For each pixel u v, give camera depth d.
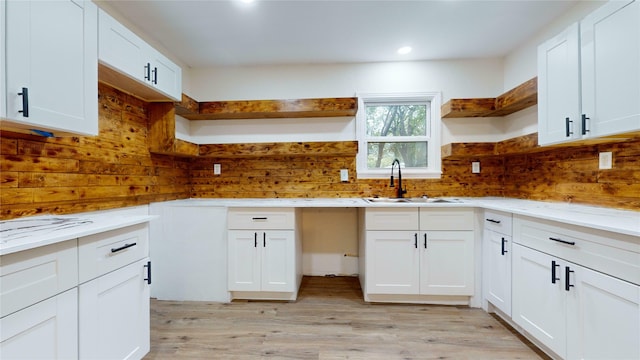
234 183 2.99
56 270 1.02
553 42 1.73
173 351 1.67
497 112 2.65
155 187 2.46
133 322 1.43
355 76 2.92
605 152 1.75
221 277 2.38
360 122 2.91
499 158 2.85
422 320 2.04
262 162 2.98
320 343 1.76
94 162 1.82
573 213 1.57
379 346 1.72
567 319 1.40
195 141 2.97
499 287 2.00
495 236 2.04
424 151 2.99
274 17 2.09
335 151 2.70
